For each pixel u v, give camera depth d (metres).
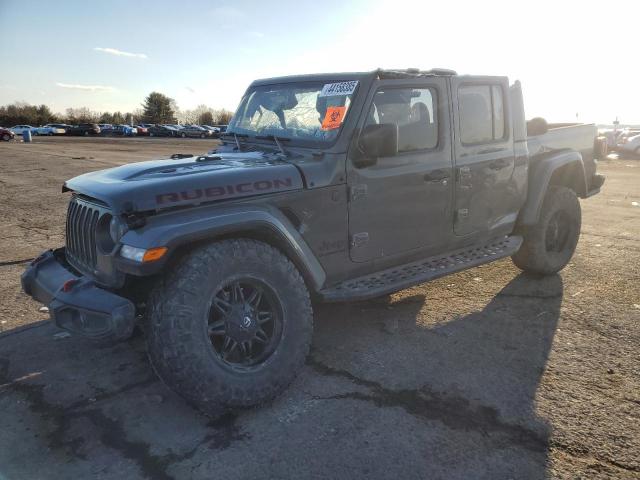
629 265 5.73
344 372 3.45
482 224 4.53
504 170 4.60
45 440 2.78
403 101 3.84
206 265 2.81
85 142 38.84
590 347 3.75
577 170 5.60
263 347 3.09
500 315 4.37
